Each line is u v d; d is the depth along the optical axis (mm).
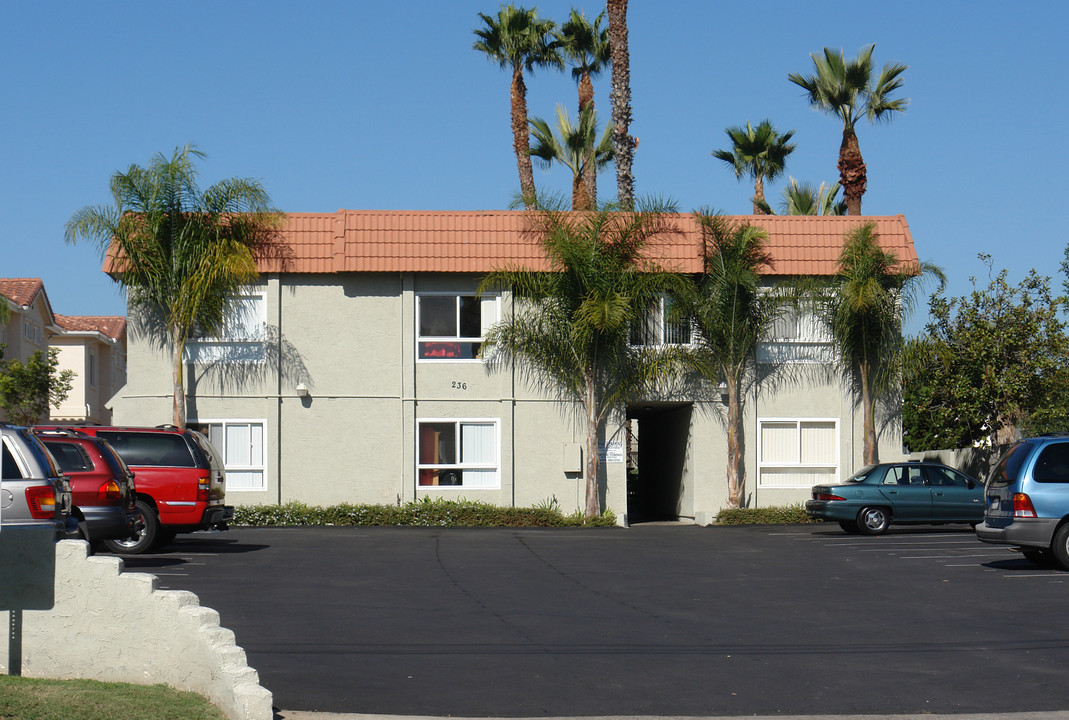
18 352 45031
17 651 9227
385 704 9125
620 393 28094
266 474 27828
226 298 27656
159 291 26719
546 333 28062
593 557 19469
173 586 15164
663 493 32500
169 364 27688
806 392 29125
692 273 28250
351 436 28109
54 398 42875
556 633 12180
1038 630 12562
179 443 18969
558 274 27500
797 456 29016
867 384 28938
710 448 28844
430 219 28188
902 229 29141
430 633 12055
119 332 56375
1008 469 17797
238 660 8625
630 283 27531
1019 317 30016
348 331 28312
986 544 21562
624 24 34875
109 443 18047
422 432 28281
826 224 29062
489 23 40656
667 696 9555
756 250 28578
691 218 28438
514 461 28312
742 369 28922
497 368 28391
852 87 37438
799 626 12758
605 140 42281
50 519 12797
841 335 28516
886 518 24156
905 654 11266
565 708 9141
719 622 13000
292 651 11031
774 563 18703
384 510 27156
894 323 28594
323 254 28031
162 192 26531
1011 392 29578
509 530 25500
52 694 8188
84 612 9242
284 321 28203
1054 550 17125
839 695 9641
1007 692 9773
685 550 20734
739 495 28578
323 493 27969
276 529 25078
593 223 27484
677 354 28156
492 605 13992
